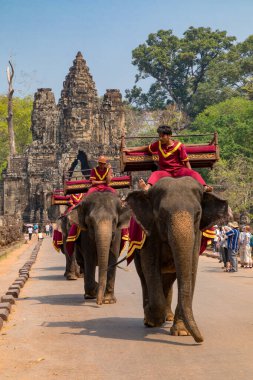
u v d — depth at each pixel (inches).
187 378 312.5
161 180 402.9
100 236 562.3
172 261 418.9
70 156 3927.2
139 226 425.1
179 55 5452.8
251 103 4520.2
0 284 870.4
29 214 3956.7
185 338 408.2
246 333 426.6
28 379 320.5
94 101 4037.9
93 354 372.8
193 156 486.3
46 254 1728.6
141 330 442.6
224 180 2859.3
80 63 4030.5
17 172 4013.3
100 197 595.8
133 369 333.7
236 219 1822.1
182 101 5644.7
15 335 443.2
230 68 5324.8
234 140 3582.7
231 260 1048.8
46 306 600.1
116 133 4005.9
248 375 314.5
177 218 373.4
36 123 4042.8
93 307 582.9
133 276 950.4
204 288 762.8
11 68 4111.7
